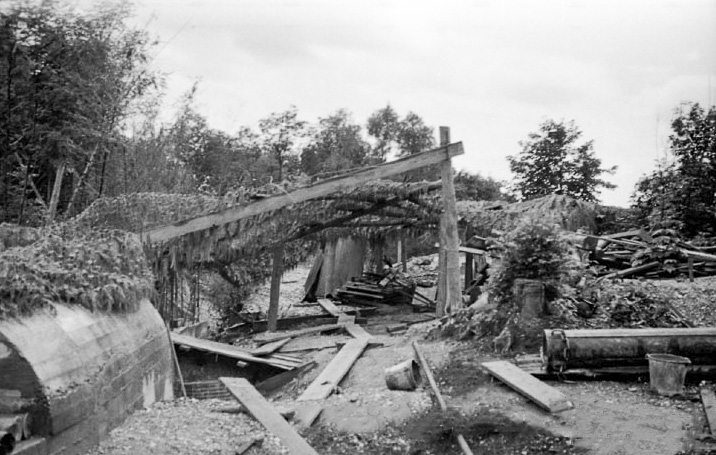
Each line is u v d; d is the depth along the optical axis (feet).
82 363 16.05
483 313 30.73
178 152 50.39
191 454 16.38
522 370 23.26
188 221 35.04
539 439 17.67
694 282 37.24
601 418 18.93
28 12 28.12
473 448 17.90
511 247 29.96
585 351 22.59
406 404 21.91
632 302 29.40
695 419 18.35
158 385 23.27
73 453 15.24
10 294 14.85
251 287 59.88
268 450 17.51
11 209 31.65
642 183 57.11
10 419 13.41
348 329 43.88
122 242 24.84
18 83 28.48
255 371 35.68
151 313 24.34
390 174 38.96
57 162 31.04
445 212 40.27
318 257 65.46
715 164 49.44
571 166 86.84
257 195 36.45
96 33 32.12
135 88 36.91
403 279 63.67
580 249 40.93
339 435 19.76
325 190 37.83
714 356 22.11
